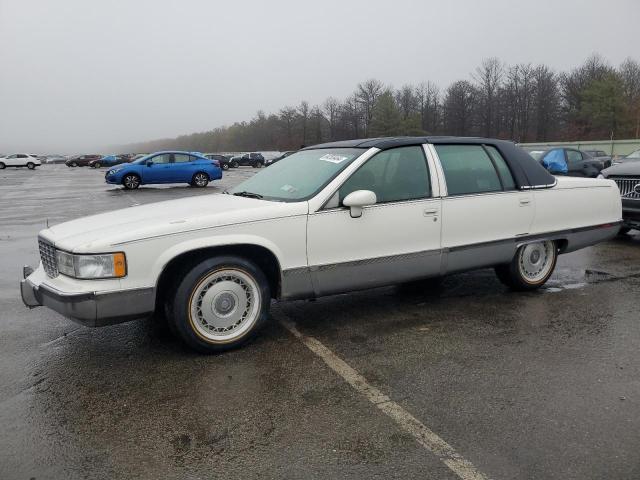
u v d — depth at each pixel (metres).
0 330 4.38
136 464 2.51
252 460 2.53
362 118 91.00
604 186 5.67
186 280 3.60
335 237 4.02
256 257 4.00
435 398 3.12
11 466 2.51
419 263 4.43
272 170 4.95
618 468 2.42
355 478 2.38
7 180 30.91
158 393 3.22
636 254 7.39
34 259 7.36
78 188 22.17
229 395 3.18
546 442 2.64
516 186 4.97
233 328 3.85
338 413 2.96
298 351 3.85
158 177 20.36
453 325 4.38
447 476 2.38
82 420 2.92
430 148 4.56
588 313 4.66
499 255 4.92
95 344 4.03
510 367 3.54
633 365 3.55
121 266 3.39
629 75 70.62
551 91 72.31
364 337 4.12
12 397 3.20
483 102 76.31
